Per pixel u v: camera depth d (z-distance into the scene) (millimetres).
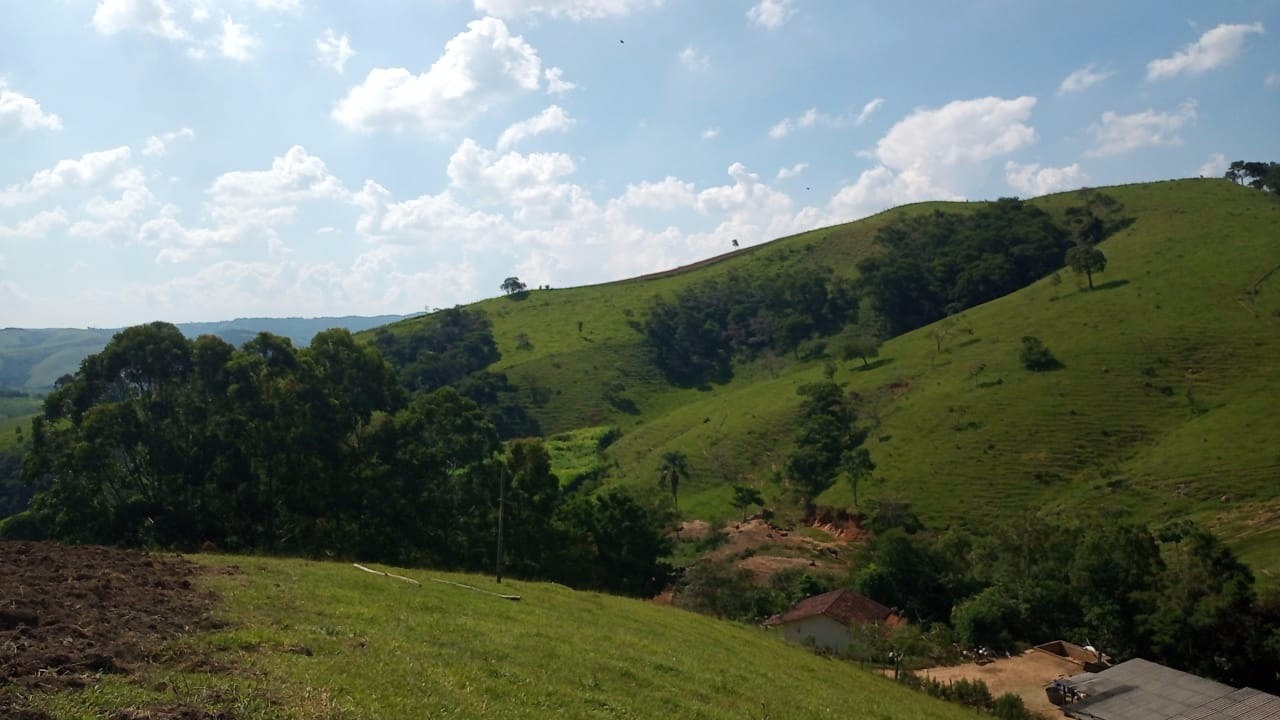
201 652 13570
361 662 14852
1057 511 73875
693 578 62906
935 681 40594
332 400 52312
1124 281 123312
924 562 64062
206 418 49500
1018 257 148000
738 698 20984
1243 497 68875
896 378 114125
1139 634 50469
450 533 52906
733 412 127000
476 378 142375
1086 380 96250
